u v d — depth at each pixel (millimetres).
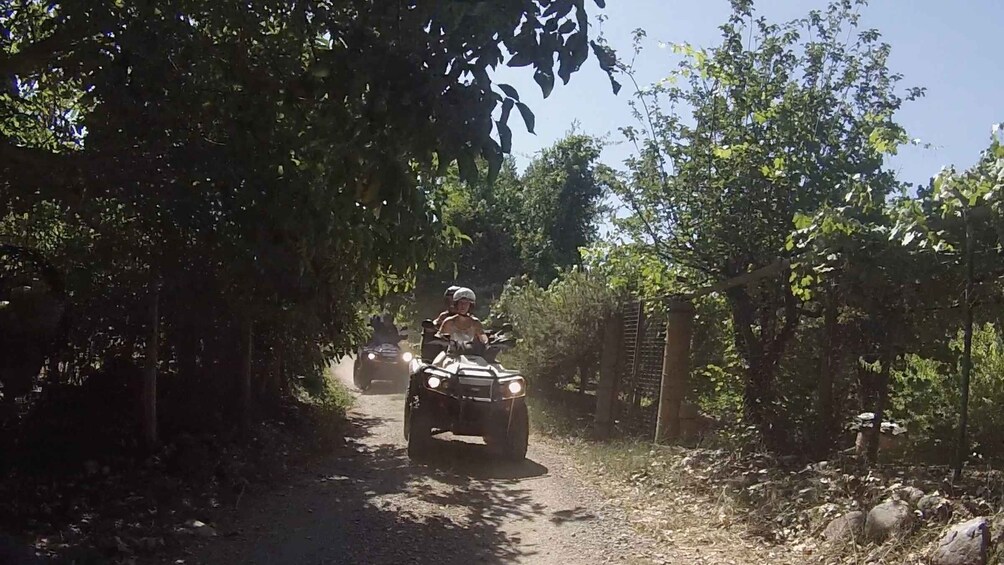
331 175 4520
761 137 9148
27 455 6957
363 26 4258
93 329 7566
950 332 6973
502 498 7797
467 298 11281
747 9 9492
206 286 7168
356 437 11438
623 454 9547
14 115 6480
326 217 5406
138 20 4973
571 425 12742
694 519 6902
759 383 8883
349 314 10711
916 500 5777
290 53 5492
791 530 6254
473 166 3971
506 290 19469
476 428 9648
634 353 11531
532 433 12469
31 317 6754
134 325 7789
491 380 9719
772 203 8914
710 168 9492
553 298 14312
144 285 7242
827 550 5609
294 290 6832
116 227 6520
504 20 3834
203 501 6926
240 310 7680
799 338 8883
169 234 6031
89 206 5863
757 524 6504
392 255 6262
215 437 8562
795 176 8742
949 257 6332
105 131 5359
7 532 5473
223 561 5473
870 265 6641
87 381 7875
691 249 9766
